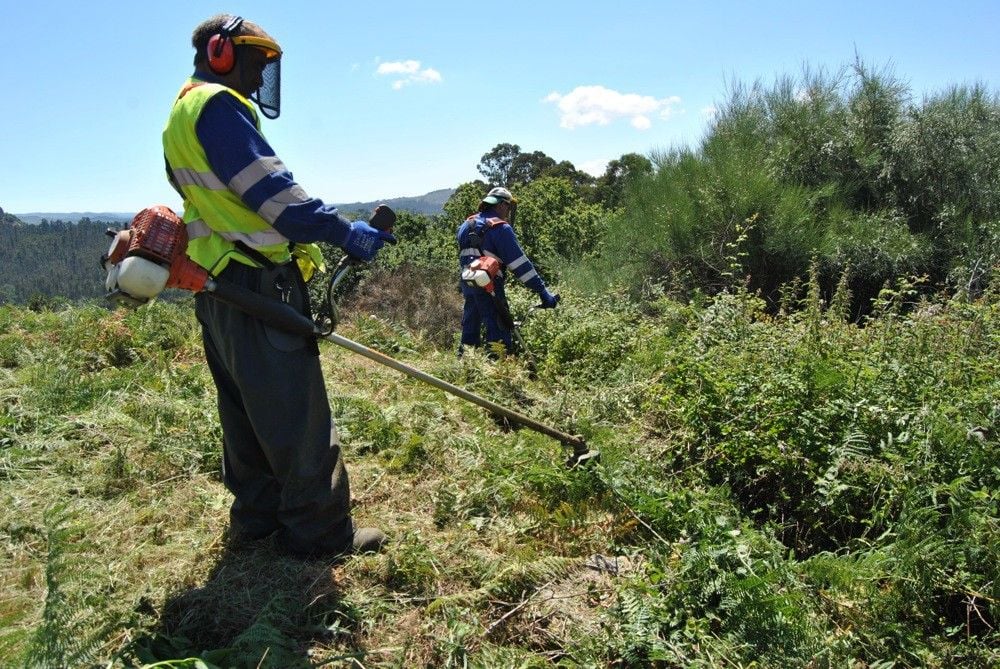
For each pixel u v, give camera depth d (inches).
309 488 117.5
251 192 103.1
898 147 492.7
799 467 143.8
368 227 117.1
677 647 100.0
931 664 101.4
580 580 118.9
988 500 120.7
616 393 201.3
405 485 151.5
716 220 460.8
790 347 189.9
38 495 140.1
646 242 490.6
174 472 152.9
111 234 113.0
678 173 495.5
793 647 98.4
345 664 99.3
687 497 138.3
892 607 109.2
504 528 133.1
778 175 497.4
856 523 134.5
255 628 98.5
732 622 103.6
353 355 248.2
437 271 406.3
